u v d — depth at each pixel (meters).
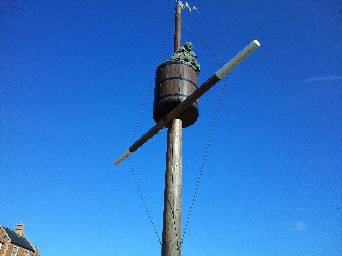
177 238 5.09
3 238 38.28
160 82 6.80
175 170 5.62
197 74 7.09
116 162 7.68
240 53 5.35
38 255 42.91
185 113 6.53
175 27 7.57
